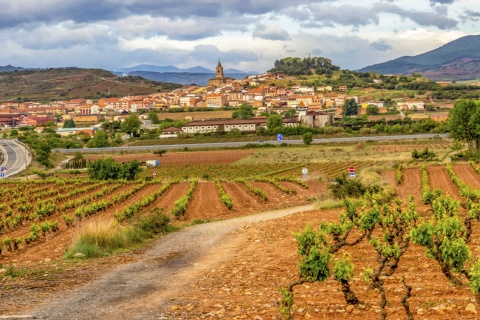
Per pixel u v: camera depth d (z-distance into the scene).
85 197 67.25
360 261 21.09
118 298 17.88
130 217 46.47
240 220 45.41
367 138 187.25
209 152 167.50
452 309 14.05
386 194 51.81
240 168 126.50
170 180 92.50
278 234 31.81
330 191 59.97
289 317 13.15
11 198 75.31
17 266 25.50
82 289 19.41
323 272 13.35
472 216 22.94
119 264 25.08
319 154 149.38
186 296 17.80
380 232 28.00
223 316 14.98
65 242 34.53
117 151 182.00
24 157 160.12
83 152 184.25
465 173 85.38
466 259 13.60
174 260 26.03
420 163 109.50
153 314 15.61
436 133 197.00
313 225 34.19
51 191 78.75
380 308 13.86
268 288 18.08
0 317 15.58
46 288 19.61
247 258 24.41
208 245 30.80
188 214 52.69
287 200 63.00
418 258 20.70
